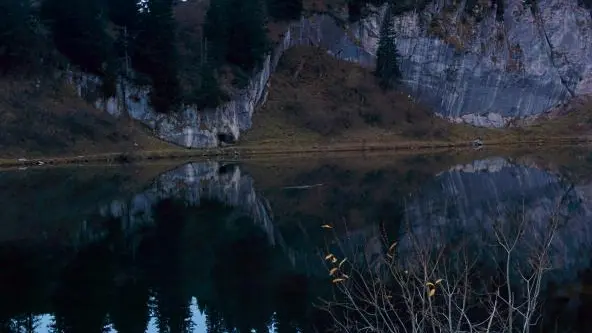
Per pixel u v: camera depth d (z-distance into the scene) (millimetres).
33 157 52312
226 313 13500
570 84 96875
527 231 18766
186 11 86250
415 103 86250
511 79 92312
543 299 13234
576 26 99125
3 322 13164
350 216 25734
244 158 60656
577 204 27141
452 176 40594
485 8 94500
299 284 15680
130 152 57812
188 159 59531
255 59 73000
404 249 16781
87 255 19781
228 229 24062
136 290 15570
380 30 90312
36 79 57531
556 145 75938
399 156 61062
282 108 74812
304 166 50656
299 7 85625
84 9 60688
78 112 57906
